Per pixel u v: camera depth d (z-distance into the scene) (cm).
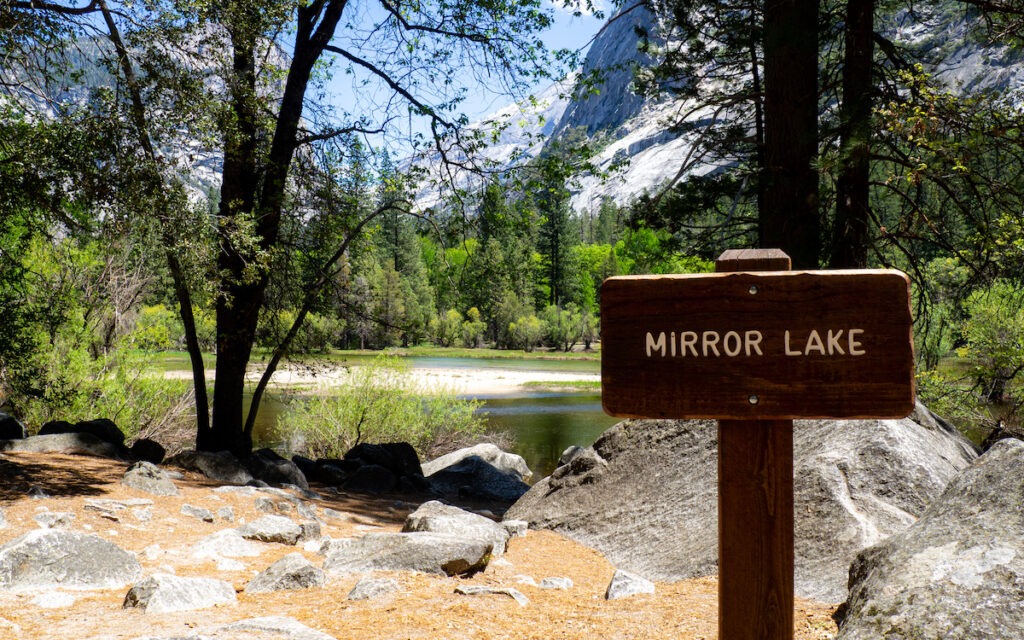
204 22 866
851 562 372
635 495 611
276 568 448
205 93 882
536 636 349
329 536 634
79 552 450
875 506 453
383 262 8500
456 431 1991
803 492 473
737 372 205
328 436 1811
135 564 467
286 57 1205
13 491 673
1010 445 326
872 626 269
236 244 937
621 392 211
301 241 1323
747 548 209
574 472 678
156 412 1684
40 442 956
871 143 988
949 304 1385
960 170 966
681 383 208
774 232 1115
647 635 343
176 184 859
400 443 1421
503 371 5494
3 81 796
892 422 505
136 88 816
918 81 1007
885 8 1320
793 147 1114
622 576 424
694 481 579
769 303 204
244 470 953
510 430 2648
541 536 623
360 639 346
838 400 201
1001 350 1420
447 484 1297
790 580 206
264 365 3562
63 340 1544
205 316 1319
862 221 1140
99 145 792
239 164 1166
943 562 279
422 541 472
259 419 2498
